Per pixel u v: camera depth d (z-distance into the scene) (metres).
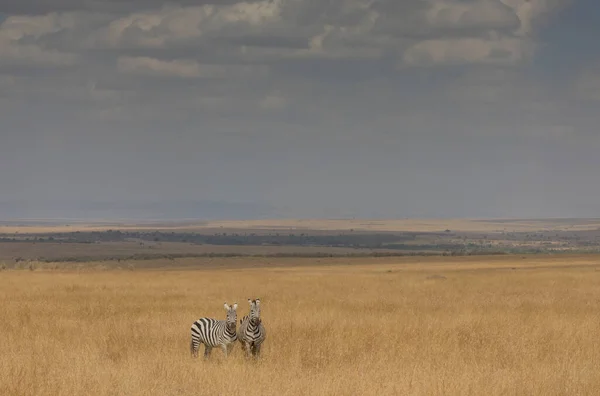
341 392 21.48
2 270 121.81
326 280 86.94
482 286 73.50
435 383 22.27
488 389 21.83
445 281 81.88
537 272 100.94
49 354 28.11
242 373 23.94
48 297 59.06
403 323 38.50
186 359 27.09
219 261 194.12
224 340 28.39
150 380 22.94
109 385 22.16
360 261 183.50
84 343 31.41
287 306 49.97
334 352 29.16
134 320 40.62
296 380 22.94
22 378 22.92
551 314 43.50
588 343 32.31
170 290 68.88
